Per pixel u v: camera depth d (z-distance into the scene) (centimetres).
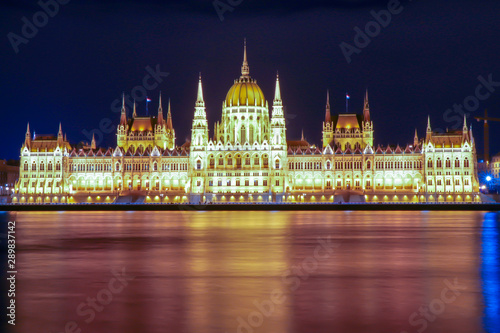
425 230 14200
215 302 5944
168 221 18100
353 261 8669
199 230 14350
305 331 4984
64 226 15838
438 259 8894
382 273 7562
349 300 6022
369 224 16400
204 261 8706
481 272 7644
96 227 15412
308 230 14288
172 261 8706
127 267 8106
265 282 6950
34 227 15475
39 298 6119
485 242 11369
